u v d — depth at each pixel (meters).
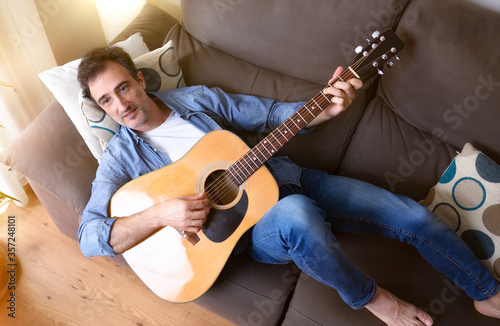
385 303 0.99
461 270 1.04
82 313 1.44
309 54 1.31
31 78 1.59
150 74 1.34
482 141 1.18
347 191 1.19
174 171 1.13
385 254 1.17
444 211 1.18
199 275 1.06
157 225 1.03
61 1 1.74
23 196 1.72
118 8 1.73
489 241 1.09
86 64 1.13
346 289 0.97
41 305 1.46
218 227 1.08
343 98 1.08
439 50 1.14
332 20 1.23
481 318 1.04
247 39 1.37
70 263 1.58
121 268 1.57
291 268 1.19
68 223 1.44
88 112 1.22
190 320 1.44
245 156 1.10
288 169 1.25
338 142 1.34
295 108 1.27
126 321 1.43
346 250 1.19
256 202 1.10
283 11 1.27
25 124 1.63
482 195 1.11
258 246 1.10
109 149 1.24
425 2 1.15
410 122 1.29
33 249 1.62
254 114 1.32
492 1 1.29
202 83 1.45
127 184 1.13
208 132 1.25
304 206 0.99
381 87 1.33
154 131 1.29
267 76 1.42
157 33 1.61
